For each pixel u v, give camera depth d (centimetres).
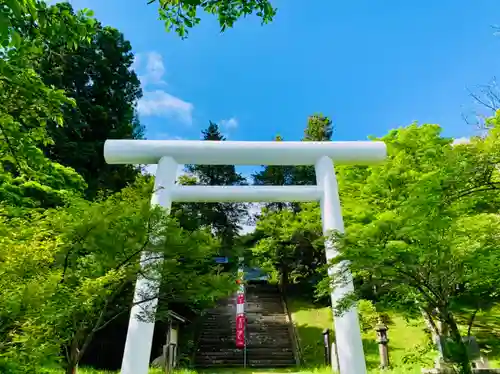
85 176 1631
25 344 443
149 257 592
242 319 1575
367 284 642
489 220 680
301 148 859
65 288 501
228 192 841
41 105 531
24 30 439
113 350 1520
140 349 652
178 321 1295
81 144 1670
